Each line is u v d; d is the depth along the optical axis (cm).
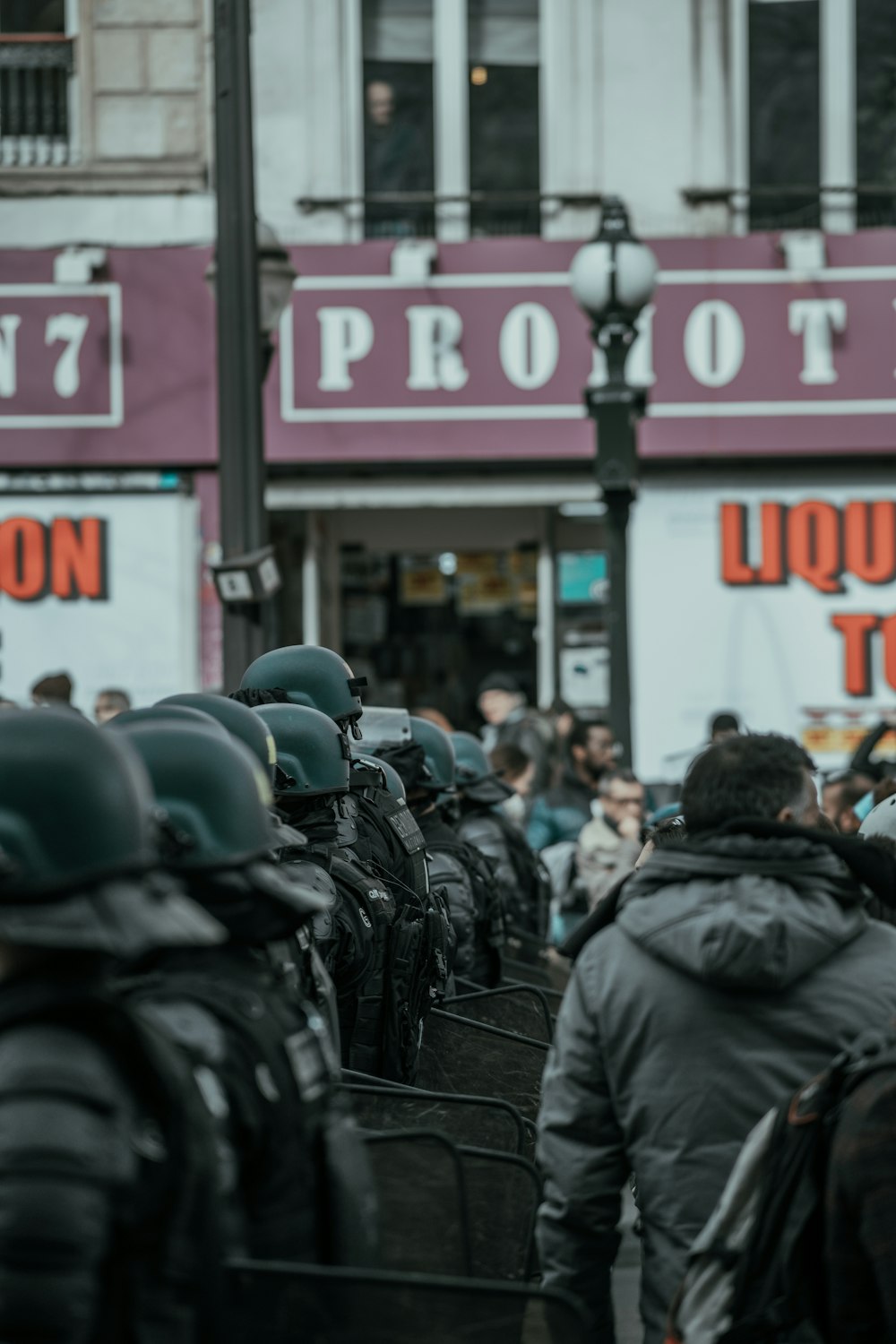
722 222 2984
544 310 2930
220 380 1856
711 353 2925
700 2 2997
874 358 2920
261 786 580
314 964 695
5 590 2920
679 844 676
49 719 450
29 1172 403
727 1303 580
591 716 3092
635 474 2070
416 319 2927
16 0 2981
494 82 3027
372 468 2945
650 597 2958
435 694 3184
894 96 3017
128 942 433
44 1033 423
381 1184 716
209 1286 438
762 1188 579
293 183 2991
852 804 1556
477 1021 1075
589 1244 689
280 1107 513
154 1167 423
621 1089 671
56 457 2917
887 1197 535
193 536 2931
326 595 3156
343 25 2992
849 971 656
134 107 2958
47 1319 397
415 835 1074
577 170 3003
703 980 653
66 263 2916
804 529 2941
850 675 2931
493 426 2928
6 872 430
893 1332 529
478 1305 533
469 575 3172
